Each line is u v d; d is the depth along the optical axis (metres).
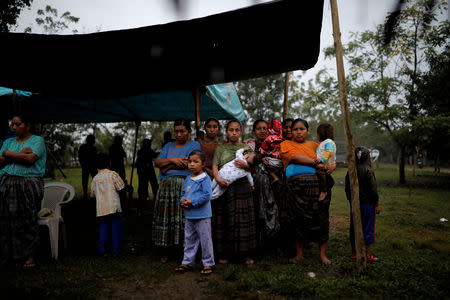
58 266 3.54
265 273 3.30
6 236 3.46
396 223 5.76
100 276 3.30
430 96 10.95
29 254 3.50
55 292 2.86
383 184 13.52
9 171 3.54
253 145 4.38
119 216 4.13
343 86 3.16
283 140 4.12
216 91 6.57
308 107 13.64
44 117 8.89
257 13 3.12
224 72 4.17
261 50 3.64
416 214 6.56
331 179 3.84
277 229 3.85
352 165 3.21
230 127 3.94
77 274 3.36
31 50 3.74
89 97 4.85
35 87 4.50
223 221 3.78
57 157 17.22
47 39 3.60
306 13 3.07
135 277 3.31
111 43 3.63
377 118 12.24
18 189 3.50
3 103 6.62
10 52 3.77
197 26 3.34
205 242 3.41
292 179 3.75
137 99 7.48
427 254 3.97
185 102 7.94
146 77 4.31
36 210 3.60
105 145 27.75
